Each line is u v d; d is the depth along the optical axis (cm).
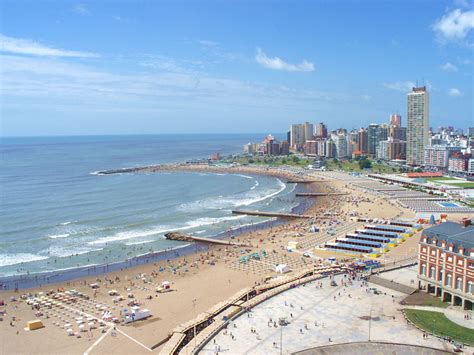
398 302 12925
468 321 11581
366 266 16588
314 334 11044
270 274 17250
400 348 10331
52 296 15325
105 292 15800
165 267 18725
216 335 11100
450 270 12762
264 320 11881
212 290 15762
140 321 13188
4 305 14612
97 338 12081
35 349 11500
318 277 15075
